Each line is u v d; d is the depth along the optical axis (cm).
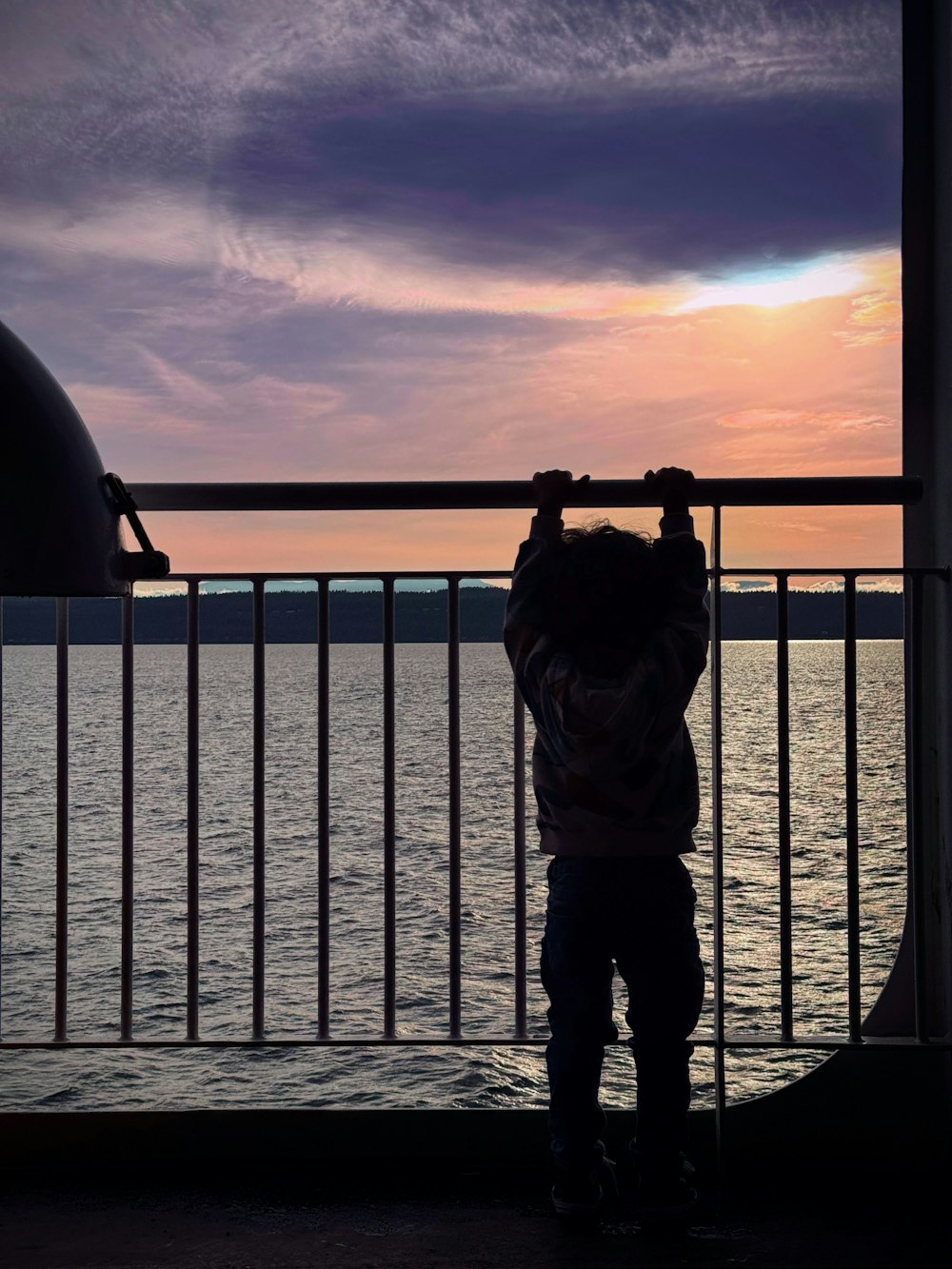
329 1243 133
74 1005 2048
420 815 3338
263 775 153
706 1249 132
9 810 3525
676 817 127
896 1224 139
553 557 137
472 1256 130
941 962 158
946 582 152
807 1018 1326
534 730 139
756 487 148
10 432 122
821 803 2289
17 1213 142
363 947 2442
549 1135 153
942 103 152
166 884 3009
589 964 129
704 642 129
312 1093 1634
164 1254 131
